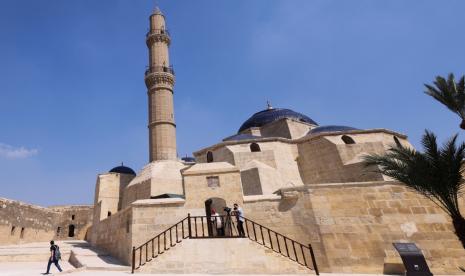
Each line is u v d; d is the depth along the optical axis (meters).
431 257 15.39
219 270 13.38
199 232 17.05
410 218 16.39
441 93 13.70
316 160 31.17
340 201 17.09
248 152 30.44
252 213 17.44
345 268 15.40
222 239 14.24
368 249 15.73
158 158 35.94
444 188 12.42
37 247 23.27
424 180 12.66
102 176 37.12
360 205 16.89
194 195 17.97
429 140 12.78
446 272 14.99
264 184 26.06
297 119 43.53
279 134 40.69
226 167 19.25
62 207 42.88
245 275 13.10
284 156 31.69
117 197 36.91
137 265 16.08
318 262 15.81
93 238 25.41
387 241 15.85
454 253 15.44
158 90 39.59
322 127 36.88
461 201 16.61
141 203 17.81
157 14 45.53
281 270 13.38
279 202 17.67
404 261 13.23
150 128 38.28
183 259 13.70
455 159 12.12
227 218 16.33
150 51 43.31
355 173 27.39
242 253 13.79
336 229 16.34
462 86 13.21
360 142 30.45
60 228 41.31
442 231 15.98
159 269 13.50
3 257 19.33
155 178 31.77
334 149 29.86
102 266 15.86
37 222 34.91
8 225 28.62
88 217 42.69
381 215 16.55
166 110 38.62
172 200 17.94
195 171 18.72
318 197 17.30
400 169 13.55
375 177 25.88
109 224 21.84
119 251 18.84
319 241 16.20
